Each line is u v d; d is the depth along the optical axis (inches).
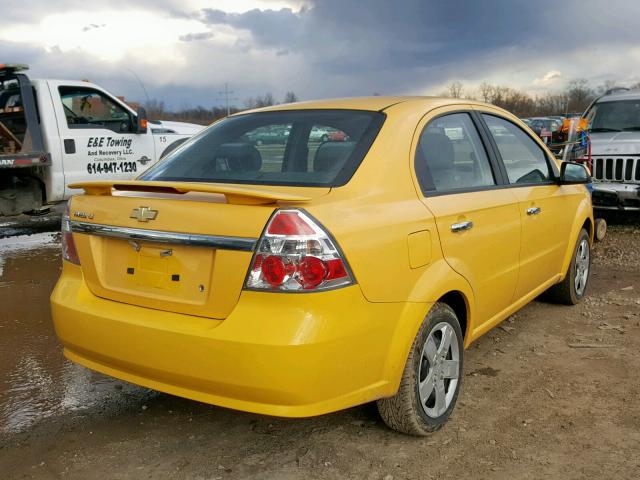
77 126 358.6
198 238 105.6
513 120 177.9
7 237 362.0
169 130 422.0
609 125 398.6
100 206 120.0
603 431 129.4
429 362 125.5
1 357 172.4
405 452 121.9
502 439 126.5
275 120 140.9
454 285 128.2
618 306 213.6
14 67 332.8
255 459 120.4
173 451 123.6
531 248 168.4
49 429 132.6
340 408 107.0
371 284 107.7
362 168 119.5
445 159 139.3
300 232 100.0
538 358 169.0
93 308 118.6
